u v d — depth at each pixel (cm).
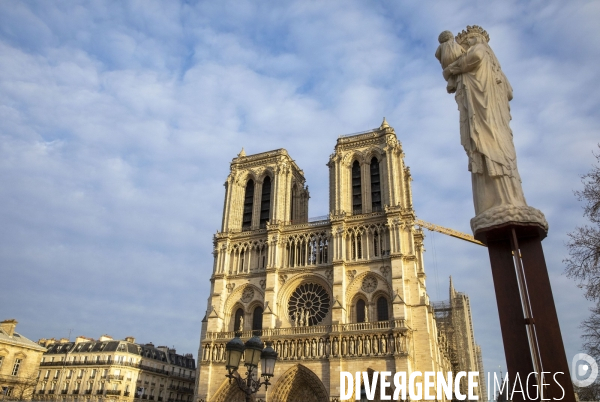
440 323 15125
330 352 8712
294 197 12000
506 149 2638
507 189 2561
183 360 15388
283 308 9788
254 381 2928
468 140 2744
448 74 2956
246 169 11712
